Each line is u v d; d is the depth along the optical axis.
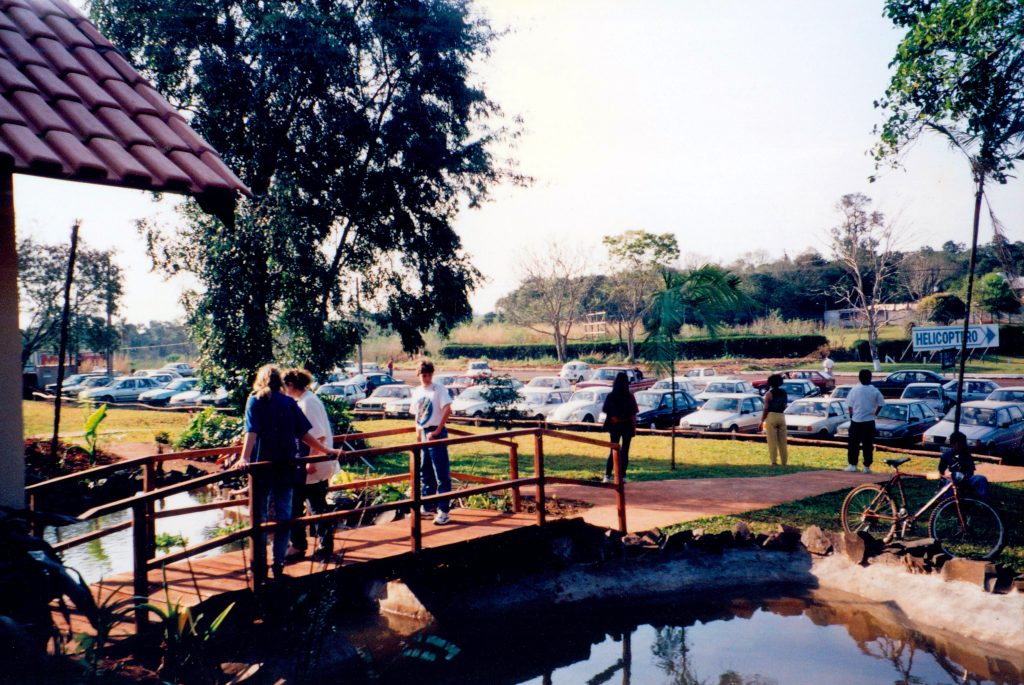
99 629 5.04
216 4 17.75
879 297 69.06
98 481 13.21
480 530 8.11
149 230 18.27
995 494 11.62
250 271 18.41
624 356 57.91
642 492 12.18
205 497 13.26
